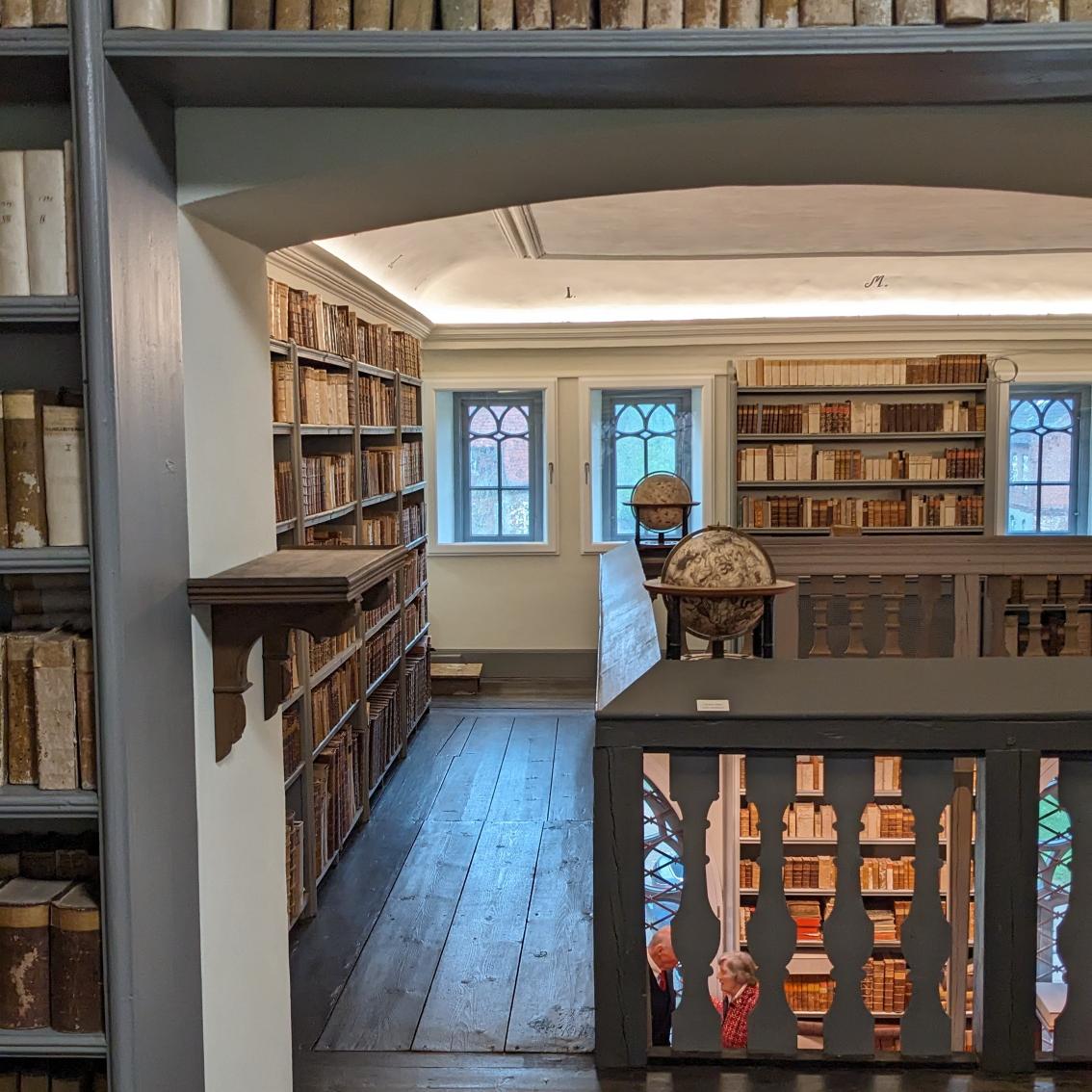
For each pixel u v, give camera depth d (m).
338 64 1.66
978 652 4.81
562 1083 2.89
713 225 6.27
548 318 8.32
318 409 4.65
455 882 4.56
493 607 8.59
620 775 2.13
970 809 3.85
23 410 1.70
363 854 4.90
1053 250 6.85
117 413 1.66
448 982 3.62
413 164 1.95
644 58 1.64
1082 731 2.04
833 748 2.07
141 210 1.76
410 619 6.76
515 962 3.78
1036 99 1.86
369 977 3.66
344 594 1.90
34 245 1.67
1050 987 4.20
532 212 5.87
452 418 8.67
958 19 1.58
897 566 4.76
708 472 8.35
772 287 8.08
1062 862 4.20
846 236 6.49
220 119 1.92
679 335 8.16
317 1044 3.17
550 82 1.75
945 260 7.66
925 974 2.18
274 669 2.44
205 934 2.06
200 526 2.04
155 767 1.80
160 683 1.83
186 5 1.63
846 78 1.73
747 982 2.93
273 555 2.40
